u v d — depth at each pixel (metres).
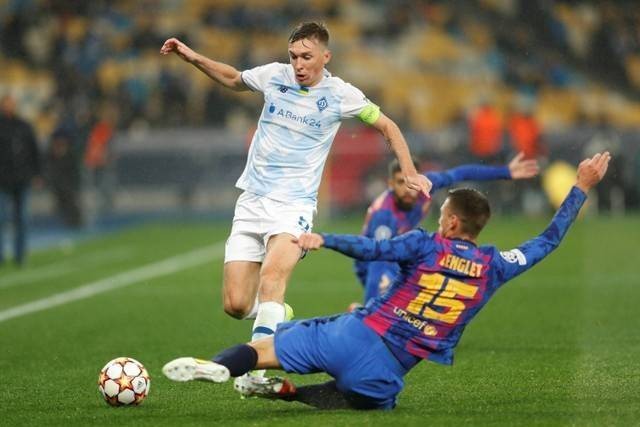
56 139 95.00
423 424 23.80
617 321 43.50
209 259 71.25
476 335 40.25
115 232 92.88
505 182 97.12
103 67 117.00
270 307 27.22
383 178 97.19
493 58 128.12
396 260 24.00
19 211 68.19
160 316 46.88
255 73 29.53
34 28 119.06
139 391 27.09
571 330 41.25
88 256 74.69
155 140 98.44
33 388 30.64
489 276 24.56
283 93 29.09
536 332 40.84
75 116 96.12
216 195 99.12
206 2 128.12
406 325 24.36
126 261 71.00
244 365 23.95
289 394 25.72
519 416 24.88
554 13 134.38
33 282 60.34
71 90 104.56
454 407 26.14
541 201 97.19
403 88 124.06
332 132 29.27
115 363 27.28
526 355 35.28
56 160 95.19
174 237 87.06
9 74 116.00
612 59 131.25
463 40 131.50
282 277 27.78
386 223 36.50
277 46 124.56
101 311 48.62
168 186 98.69
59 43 116.25
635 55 132.00
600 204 99.19
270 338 24.73
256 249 29.25
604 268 63.25
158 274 63.47
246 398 27.88
